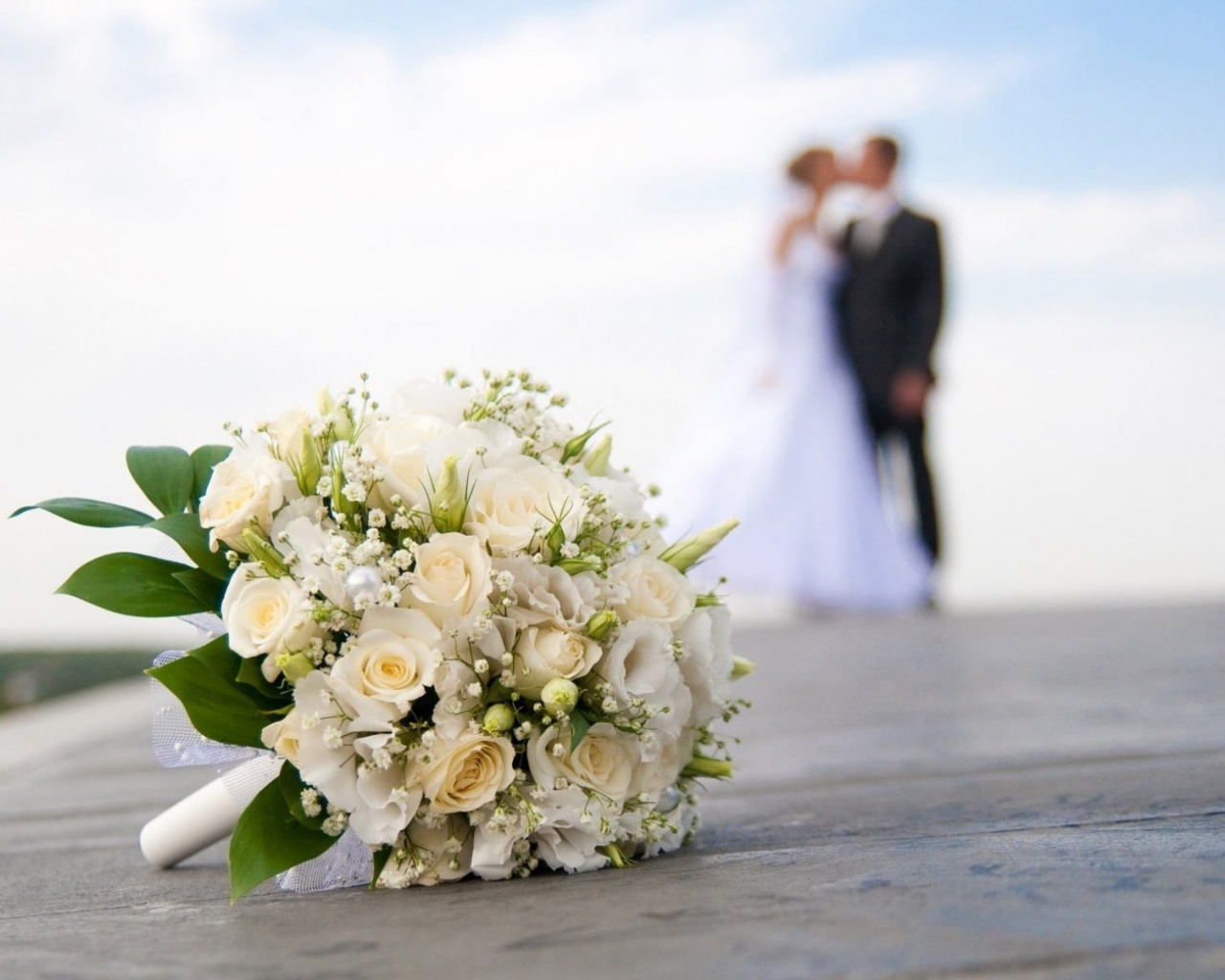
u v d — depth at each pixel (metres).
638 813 1.17
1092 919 0.76
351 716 1.07
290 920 1.01
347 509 1.13
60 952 0.96
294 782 1.12
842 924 0.80
